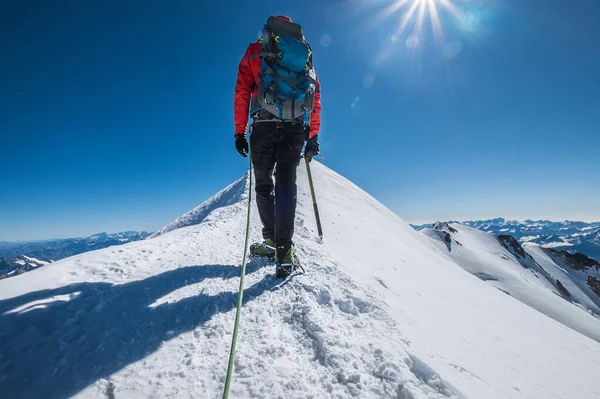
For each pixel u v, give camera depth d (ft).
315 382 5.70
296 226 19.15
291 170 10.29
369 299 9.33
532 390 7.69
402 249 25.85
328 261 12.35
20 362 5.70
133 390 5.34
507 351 9.83
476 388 6.49
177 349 6.40
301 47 10.03
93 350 6.20
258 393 5.32
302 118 10.39
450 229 337.11
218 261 11.71
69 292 8.07
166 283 9.32
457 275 26.43
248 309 8.06
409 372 6.19
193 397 5.24
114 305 7.77
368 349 6.68
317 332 6.98
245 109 10.44
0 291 7.73
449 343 8.64
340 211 29.81
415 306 11.00
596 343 19.49
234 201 29.45
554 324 19.99
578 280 381.60
